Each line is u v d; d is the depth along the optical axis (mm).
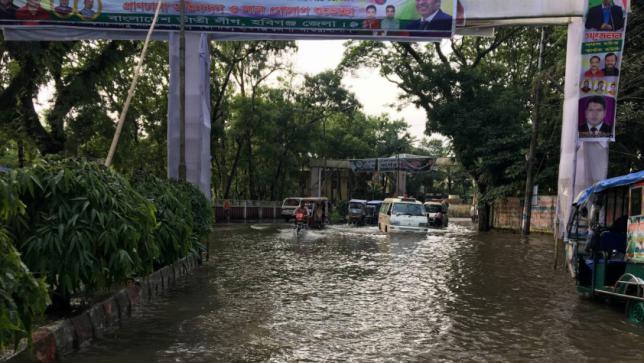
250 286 9102
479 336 6012
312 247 16562
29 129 15703
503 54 30891
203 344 5477
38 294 3922
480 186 29219
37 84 15492
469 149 27594
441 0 13562
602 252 7977
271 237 20922
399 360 5059
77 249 5156
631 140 20156
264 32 13727
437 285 9492
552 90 23875
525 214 23219
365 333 6039
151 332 5941
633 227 7195
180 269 10188
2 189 3885
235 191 43750
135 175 9016
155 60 21875
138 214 6023
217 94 30344
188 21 13492
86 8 13242
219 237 20938
